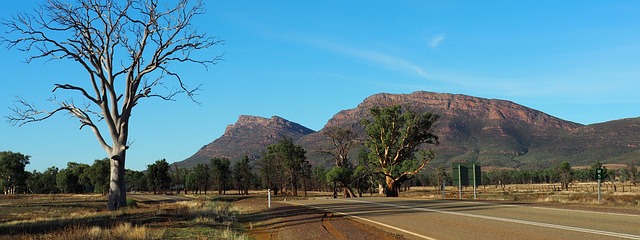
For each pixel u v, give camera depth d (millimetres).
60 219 26344
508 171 177000
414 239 14539
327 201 38719
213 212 26875
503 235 14391
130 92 34281
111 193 34000
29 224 23281
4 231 19797
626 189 81625
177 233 17672
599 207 23562
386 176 62250
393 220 20250
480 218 19328
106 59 33406
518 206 25141
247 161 130750
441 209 24797
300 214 25359
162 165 136750
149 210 30969
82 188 163250
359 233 16453
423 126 61031
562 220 17609
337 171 68250
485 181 166500
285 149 104562
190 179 135375
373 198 43031
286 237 16781
